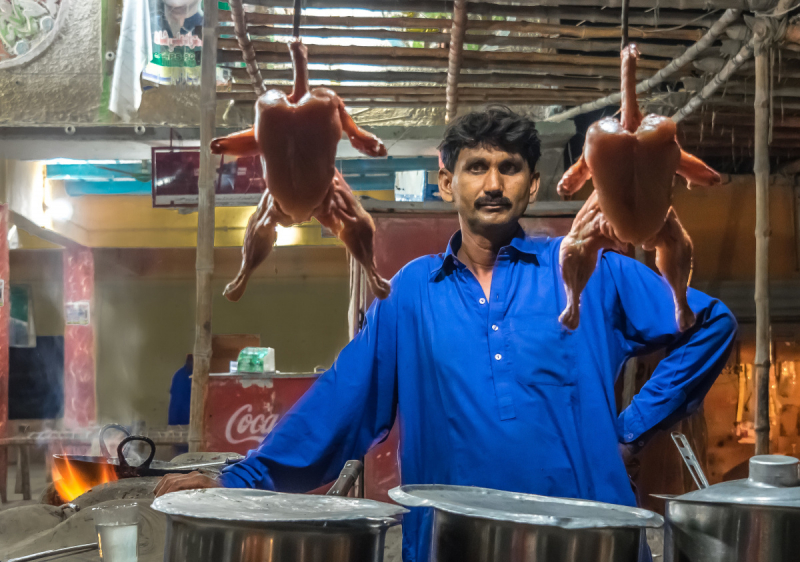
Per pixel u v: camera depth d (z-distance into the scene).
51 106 6.05
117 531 1.59
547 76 4.63
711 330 1.82
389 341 1.90
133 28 5.91
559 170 5.70
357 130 1.36
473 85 5.00
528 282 1.85
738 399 6.03
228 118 5.70
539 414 1.72
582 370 1.76
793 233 6.43
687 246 1.51
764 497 1.24
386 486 3.91
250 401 5.25
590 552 1.17
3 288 7.03
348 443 1.83
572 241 1.53
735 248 6.35
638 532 1.23
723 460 5.93
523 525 1.18
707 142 5.73
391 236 4.07
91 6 6.11
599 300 1.84
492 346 1.79
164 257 10.58
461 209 1.88
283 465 1.76
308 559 1.15
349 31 4.07
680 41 4.55
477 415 1.74
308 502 1.34
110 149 6.33
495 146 1.84
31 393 10.66
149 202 10.58
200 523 1.18
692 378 1.81
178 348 11.27
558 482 1.68
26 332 10.84
